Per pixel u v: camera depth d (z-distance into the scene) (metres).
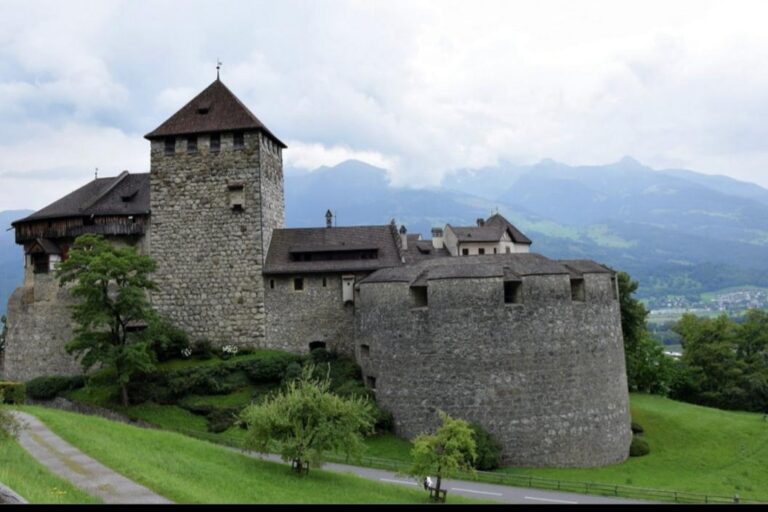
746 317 109.00
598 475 51.38
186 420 56.12
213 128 67.69
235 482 35.88
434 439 40.97
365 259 67.94
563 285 55.97
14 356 69.50
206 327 66.94
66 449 35.94
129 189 72.56
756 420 71.81
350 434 41.91
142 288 62.16
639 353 89.69
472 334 54.53
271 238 70.38
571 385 55.06
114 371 59.97
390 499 37.69
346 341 66.50
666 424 66.25
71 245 69.50
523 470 51.94
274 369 61.25
